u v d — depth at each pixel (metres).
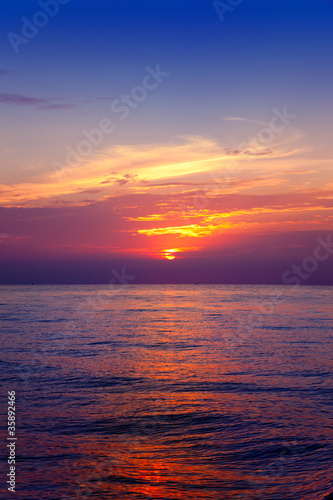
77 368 20.73
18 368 20.69
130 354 24.84
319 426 12.00
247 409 13.79
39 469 9.23
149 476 8.96
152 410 13.73
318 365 21.45
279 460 9.72
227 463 9.62
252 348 27.11
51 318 46.94
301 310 61.41
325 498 7.67
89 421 12.60
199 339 31.52
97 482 8.64
